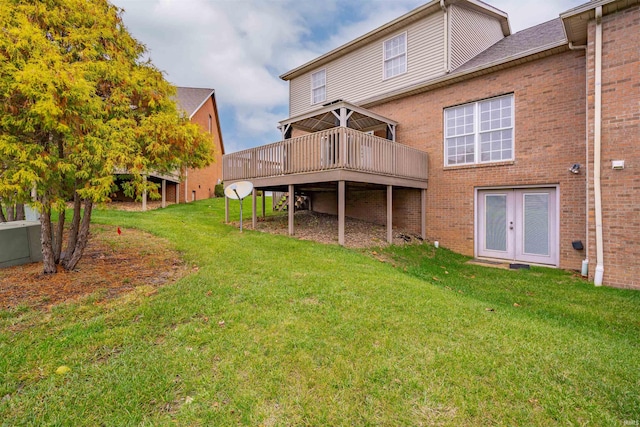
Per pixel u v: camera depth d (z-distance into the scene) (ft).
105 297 13.41
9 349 9.21
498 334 10.94
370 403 7.45
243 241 25.13
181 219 36.47
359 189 37.73
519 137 27.40
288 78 51.90
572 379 8.41
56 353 9.12
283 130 36.78
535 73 26.48
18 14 11.94
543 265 26.58
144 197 45.21
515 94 27.58
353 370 8.61
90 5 14.90
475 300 15.55
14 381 7.93
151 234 26.37
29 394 7.52
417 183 32.32
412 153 31.63
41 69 10.96
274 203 50.01
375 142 27.81
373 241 28.55
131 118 15.47
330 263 19.47
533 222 27.27
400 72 37.88
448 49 33.37
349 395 7.70
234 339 10.04
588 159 20.44
